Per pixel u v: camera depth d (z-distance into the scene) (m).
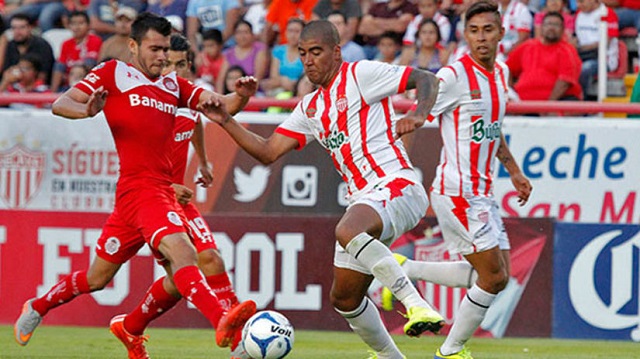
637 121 30.47
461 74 23.39
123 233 21.55
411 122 19.77
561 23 36.34
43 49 43.31
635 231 30.47
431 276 25.17
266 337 18.84
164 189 21.05
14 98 32.19
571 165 30.61
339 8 41.50
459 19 39.97
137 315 22.78
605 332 30.47
